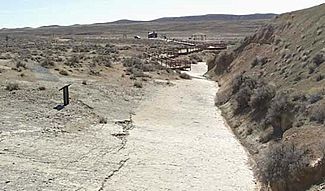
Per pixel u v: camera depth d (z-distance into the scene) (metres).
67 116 30.62
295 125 23.95
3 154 21.69
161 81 53.91
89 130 28.33
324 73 30.61
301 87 30.81
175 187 20.55
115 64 63.12
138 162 23.50
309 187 17.17
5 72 41.84
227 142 28.58
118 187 19.98
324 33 39.66
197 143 28.02
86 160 22.81
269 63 44.12
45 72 46.38
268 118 27.83
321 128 21.48
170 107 38.91
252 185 21.11
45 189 18.52
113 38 168.00
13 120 27.80
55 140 25.16
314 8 52.03
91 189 19.36
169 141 28.00
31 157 21.97
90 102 35.94
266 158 20.61
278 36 51.09
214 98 45.12
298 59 37.94
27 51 73.69
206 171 22.92
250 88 35.72
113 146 25.70
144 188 20.16
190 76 63.78
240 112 34.03
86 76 48.34
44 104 32.81
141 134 29.05
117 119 32.38
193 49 101.81
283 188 18.20
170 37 184.38
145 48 107.94
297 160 18.27
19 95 34.06
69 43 120.38
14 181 18.80
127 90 44.09
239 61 56.34
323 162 17.39
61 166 21.45
